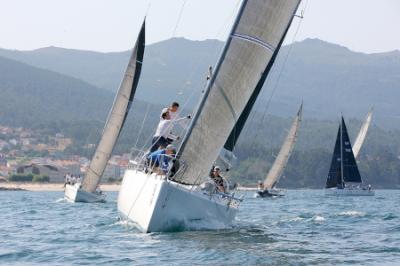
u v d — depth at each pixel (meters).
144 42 96.44
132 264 32.94
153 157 43.97
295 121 167.25
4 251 38.28
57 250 38.22
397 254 37.28
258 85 48.91
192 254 35.22
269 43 41.47
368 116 193.88
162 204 39.81
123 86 97.94
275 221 60.72
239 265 32.47
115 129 99.25
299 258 35.06
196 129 41.03
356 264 33.62
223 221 46.31
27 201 122.00
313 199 150.12
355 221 61.44
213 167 47.22
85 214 70.12
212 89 40.84
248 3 40.62
